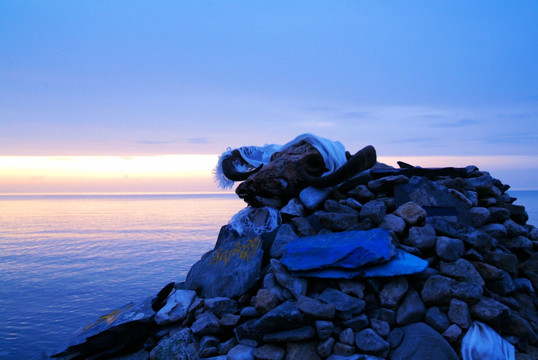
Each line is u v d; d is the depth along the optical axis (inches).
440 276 185.9
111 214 3218.5
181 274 627.8
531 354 175.6
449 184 244.8
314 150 259.8
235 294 206.4
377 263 185.5
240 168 298.5
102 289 528.4
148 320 203.8
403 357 163.0
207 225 1830.7
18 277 619.8
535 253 221.1
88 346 201.3
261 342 180.1
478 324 176.9
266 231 241.0
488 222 235.6
